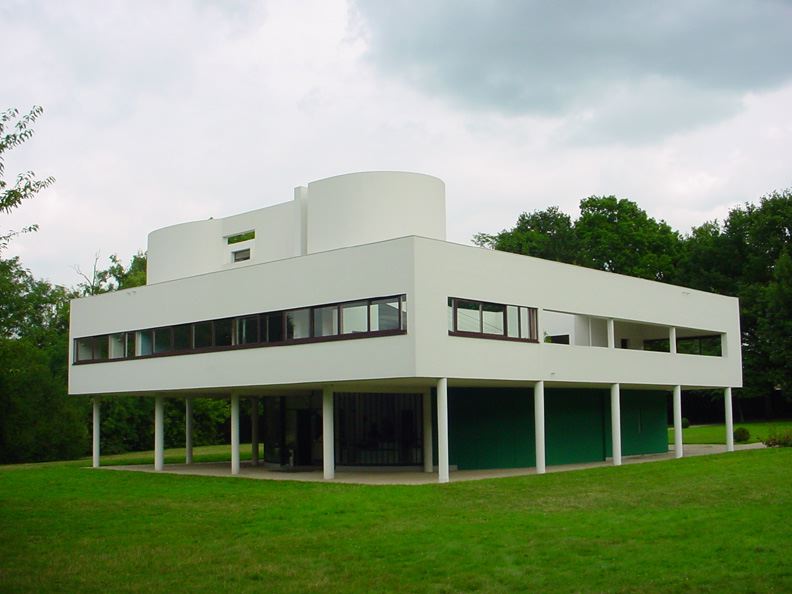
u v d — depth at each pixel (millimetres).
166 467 34312
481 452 29172
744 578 11164
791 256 57812
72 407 49750
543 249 62250
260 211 31703
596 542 13820
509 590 11047
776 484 21250
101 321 34031
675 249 64750
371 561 12883
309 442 30641
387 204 27828
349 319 24219
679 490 20625
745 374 58688
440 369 22938
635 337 37250
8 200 14195
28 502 21078
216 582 11805
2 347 19781
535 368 26297
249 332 27344
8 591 11430
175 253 33562
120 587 11609
